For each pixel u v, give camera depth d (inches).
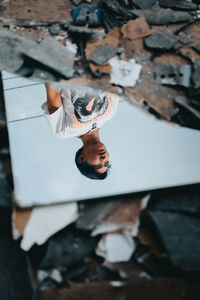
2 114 86.6
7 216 70.3
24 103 88.3
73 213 71.3
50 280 63.2
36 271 64.4
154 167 81.1
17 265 63.5
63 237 68.5
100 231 69.3
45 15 99.3
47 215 70.6
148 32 95.7
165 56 91.4
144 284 61.2
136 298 59.6
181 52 92.4
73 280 64.0
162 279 61.8
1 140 82.7
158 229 65.9
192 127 80.6
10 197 71.8
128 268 65.3
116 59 89.2
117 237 69.1
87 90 78.2
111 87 83.3
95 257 67.9
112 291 60.7
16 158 80.6
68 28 96.0
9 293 59.6
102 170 75.4
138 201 72.6
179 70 87.0
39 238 68.1
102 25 98.7
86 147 75.8
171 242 63.9
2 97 89.9
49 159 81.7
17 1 102.1
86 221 70.1
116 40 93.7
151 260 66.2
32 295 59.5
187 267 61.6
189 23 100.3
